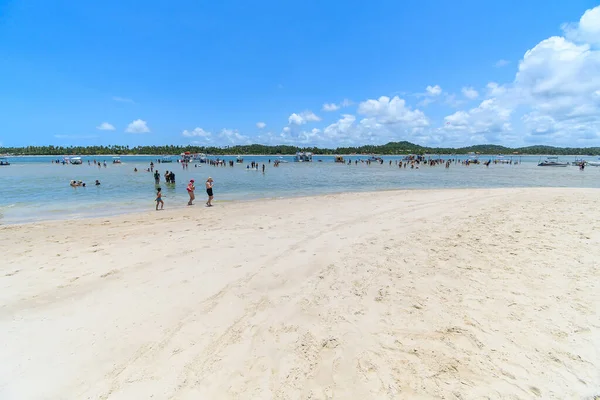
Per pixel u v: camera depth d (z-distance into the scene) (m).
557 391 3.23
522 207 13.38
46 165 80.12
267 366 3.74
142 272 6.72
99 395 3.37
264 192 25.00
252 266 6.91
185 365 3.79
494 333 4.21
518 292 5.32
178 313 4.98
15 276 6.60
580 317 4.51
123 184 30.64
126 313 5.01
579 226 9.48
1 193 23.45
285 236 9.45
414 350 3.92
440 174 48.34
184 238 9.59
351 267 6.67
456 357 3.77
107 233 10.63
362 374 3.55
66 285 6.11
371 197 19.11
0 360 3.95
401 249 7.79
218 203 18.47
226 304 5.24
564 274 5.96
